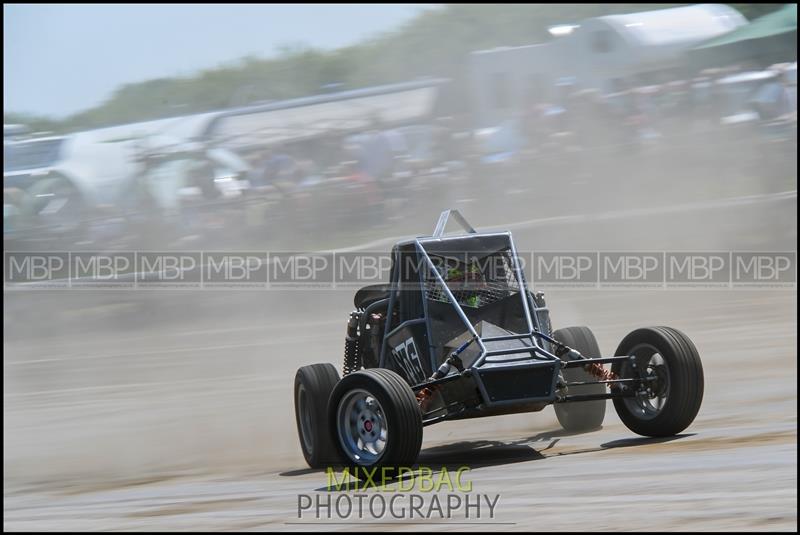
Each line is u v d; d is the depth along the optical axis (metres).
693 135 44.62
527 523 12.57
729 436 16.61
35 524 15.57
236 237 42.62
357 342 18.09
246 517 14.22
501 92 45.34
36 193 42.53
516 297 16.64
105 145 43.81
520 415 20.56
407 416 14.62
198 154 43.31
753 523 11.87
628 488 13.72
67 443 22.80
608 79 45.19
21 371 33.44
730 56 45.47
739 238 41.94
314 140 44.00
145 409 26.00
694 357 16.00
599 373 16.59
